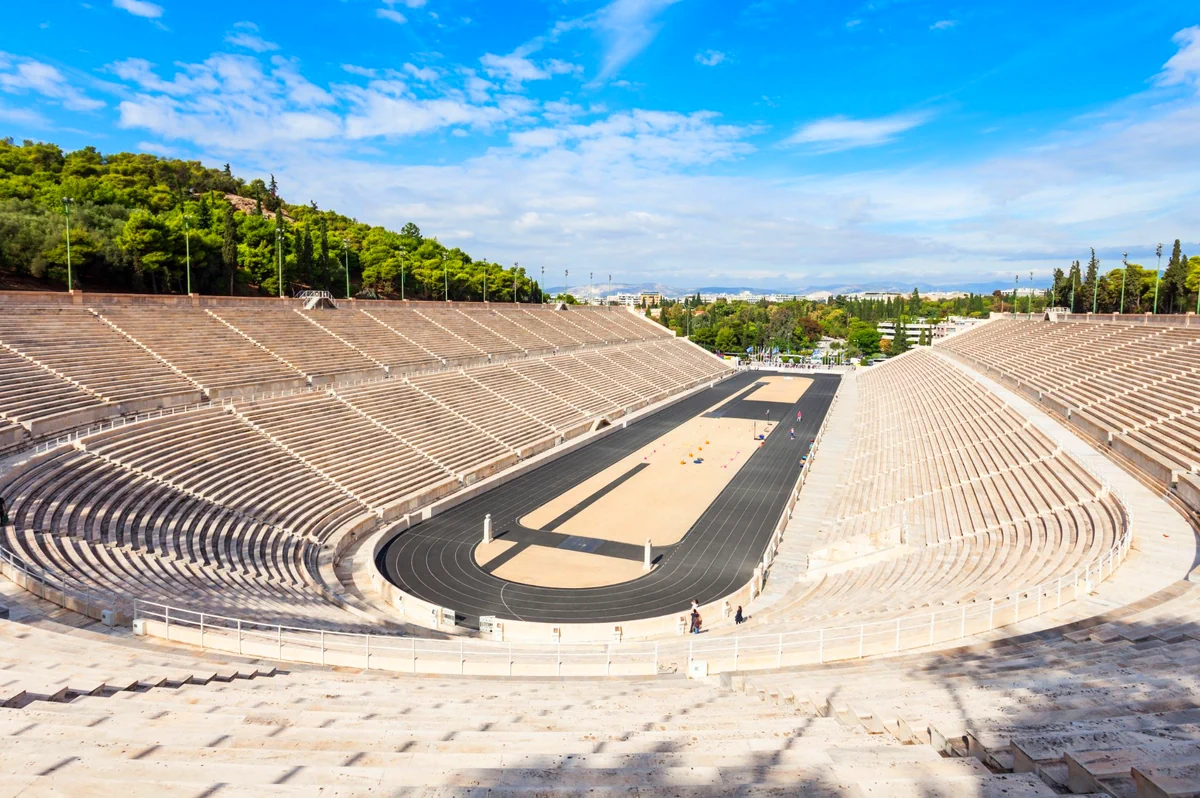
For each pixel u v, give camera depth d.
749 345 178.38
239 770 8.91
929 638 18.62
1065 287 130.38
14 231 64.00
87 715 11.65
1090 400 48.97
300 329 64.94
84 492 30.31
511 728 11.59
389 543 39.84
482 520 44.47
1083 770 7.55
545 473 56.12
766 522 45.44
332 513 39.69
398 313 83.19
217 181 153.00
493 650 22.89
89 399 39.66
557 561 38.25
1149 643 15.71
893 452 58.06
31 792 8.03
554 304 126.88
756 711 12.63
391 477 46.31
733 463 60.91
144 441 36.91
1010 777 7.78
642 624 28.92
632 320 144.12
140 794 8.10
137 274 70.19
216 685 15.17
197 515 33.28
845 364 158.00
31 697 12.88
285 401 49.00
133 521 30.14
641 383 98.25
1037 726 9.66
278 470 41.16
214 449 39.81
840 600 28.25
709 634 25.69
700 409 90.69
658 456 63.12
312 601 28.41
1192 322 58.69
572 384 83.94
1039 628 18.22
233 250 78.25
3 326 42.12
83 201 85.12
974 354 89.69
